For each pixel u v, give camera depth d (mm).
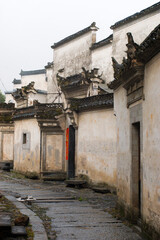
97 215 9453
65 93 20406
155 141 6586
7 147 25906
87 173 16703
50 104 20469
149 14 17734
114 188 14484
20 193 13680
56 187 16562
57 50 26828
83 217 9109
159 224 6215
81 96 19469
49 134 20266
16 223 7383
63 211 9953
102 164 15570
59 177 19688
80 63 23875
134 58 7410
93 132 16438
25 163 21969
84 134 17203
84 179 16812
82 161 17266
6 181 18578
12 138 26062
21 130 22875
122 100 9766
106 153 15336
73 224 8227
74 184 16297
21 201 11391
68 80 20391
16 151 23578
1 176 21078
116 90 10578
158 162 6367
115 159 14625
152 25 17516
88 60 23000
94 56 22438
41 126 20109
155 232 6410
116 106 10562
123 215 9188
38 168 20328
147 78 7227
